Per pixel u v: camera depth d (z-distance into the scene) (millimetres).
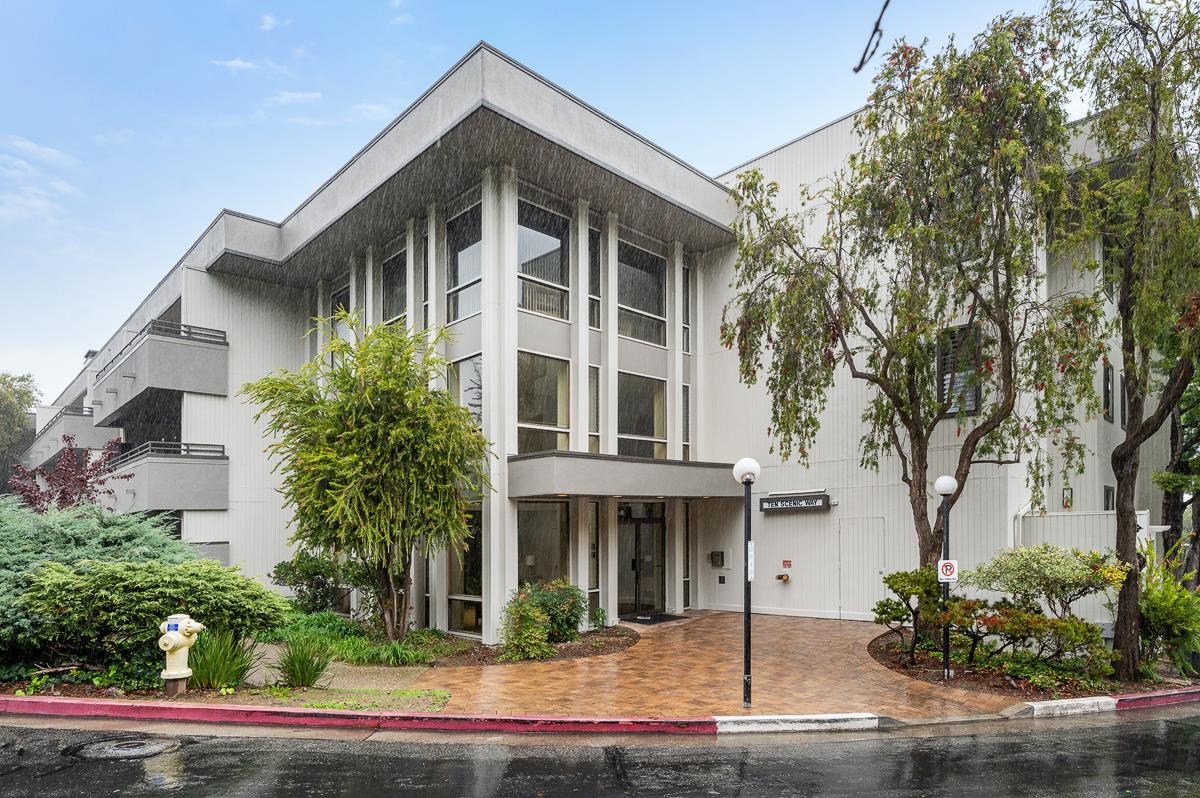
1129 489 11602
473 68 13148
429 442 12773
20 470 18703
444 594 15500
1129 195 10805
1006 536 14531
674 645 13898
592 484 14414
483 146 14234
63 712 8641
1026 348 12102
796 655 12781
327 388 13797
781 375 13242
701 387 19641
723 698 9711
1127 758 7410
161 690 9297
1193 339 10297
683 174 17375
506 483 14484
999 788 6445
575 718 8539
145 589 9375
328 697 9305
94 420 27375
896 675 11227
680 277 19062
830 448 17297
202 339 20203
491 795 6137
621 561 17703
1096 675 10805
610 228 17281
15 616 8992
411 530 12641
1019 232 11273
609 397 16766
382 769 6777
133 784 6254
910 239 11938
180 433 21766
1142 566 11820
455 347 15789
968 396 15078
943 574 11078
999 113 11344
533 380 15453
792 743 7957
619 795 6188
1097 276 14148
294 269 20594
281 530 21000
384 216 17219
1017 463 14711
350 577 14945
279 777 6488
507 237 14852
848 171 17266
